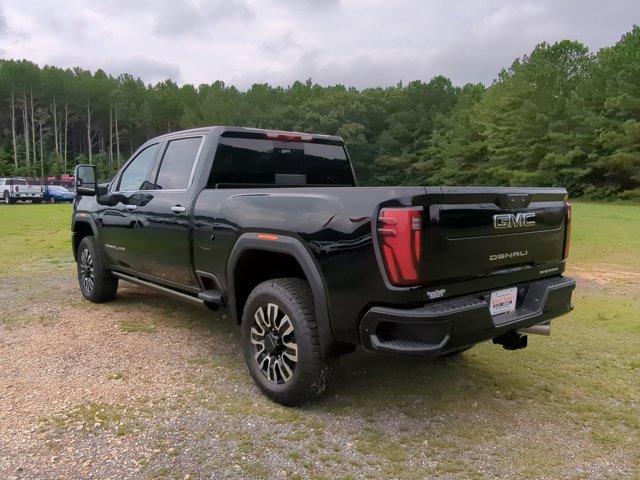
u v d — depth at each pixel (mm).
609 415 3463
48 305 5961
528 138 42750
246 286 3965
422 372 4145
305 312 3342
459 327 2969
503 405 3586
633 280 7680
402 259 2848
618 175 36531
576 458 2953
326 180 5266
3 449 2898
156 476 2676
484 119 49312
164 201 4609
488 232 3211
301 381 3352
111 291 5973
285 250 3410
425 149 66312
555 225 3746
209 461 2824
